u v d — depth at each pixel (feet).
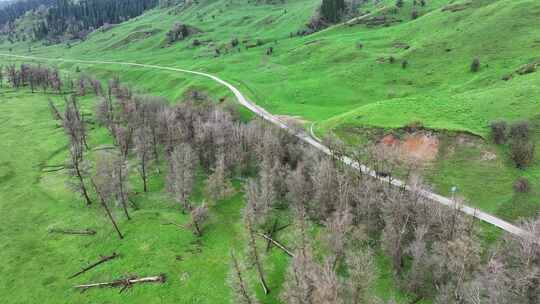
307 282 140.97
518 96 258.98
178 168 246.06
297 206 213.25
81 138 351.87
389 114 280.72
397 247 174.81
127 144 324.80
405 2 645.92
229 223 229.86
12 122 422.00
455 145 237.04
